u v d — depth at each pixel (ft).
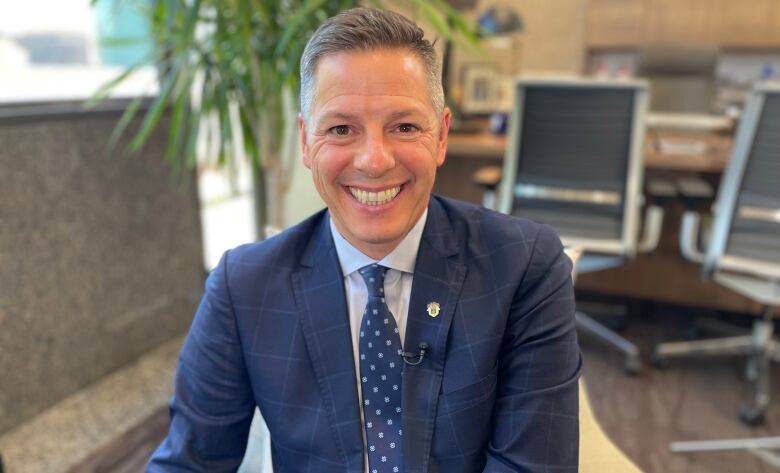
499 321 2.42
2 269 5.53
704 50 9.37
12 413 5.84
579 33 12.81
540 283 2.47
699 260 6.46
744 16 10.73
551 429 2.37
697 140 8.23
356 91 2.14
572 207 6.86
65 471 5.32
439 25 4.85
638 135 6.37
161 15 5.64
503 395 2.50
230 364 2.61
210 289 2.68
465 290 2.49
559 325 2.44
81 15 6.66
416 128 2.24
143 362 7.24
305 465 2.54
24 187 5.63
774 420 6.18
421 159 2.27
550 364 2.41
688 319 8.63
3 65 5.84
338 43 2.15
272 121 5.92
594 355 7.68
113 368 6.98
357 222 2.36
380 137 2.19
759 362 6.59
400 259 2.51
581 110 6.50
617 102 6.35
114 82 5.57
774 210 5.78
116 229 6.73
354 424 2.45
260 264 2.65
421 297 2.50
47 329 6.08
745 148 5.78
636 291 8.62
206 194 10.40
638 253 8.34
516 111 6.77
